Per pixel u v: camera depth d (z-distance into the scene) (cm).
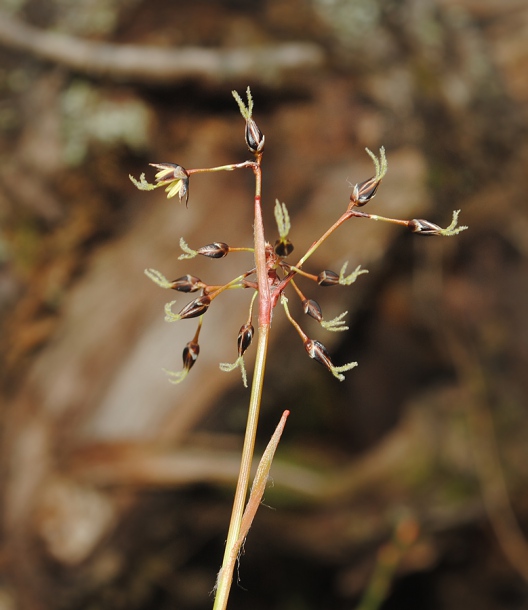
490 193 51
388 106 48
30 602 42
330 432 56
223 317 43
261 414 52
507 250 53
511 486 51
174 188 18
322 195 45
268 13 49
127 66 46
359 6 49
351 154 47
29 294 45
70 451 42
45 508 41
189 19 48
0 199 45
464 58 52
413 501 50
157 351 42
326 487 49
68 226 46
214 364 42
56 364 43
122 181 47
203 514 46
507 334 53
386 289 52
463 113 50
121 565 43
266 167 46
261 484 18
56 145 46
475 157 50
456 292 53
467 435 51
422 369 55
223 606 17
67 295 45
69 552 42
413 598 56
